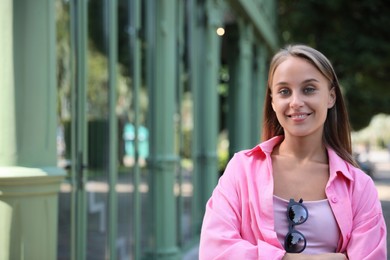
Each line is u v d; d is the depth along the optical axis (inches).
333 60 696.4
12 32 122.1
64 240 166.2
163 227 258.4
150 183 255.9
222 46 476.1
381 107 1010.1
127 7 227.1
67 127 170.4
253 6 479.2
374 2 664.4
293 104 71.7
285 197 72.6
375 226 71.0
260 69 579.5
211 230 72.0
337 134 78.7
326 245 70.6
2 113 121.5
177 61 293.3
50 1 129.2
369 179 75.0
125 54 224.5
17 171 118.8
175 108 284.0
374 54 669.9
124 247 220.1
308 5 692.7
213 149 356.8
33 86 124.2
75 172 175.2
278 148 77.3
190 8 323.6
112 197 204.1
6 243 119.3
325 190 71.6
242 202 73.2
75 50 178.1
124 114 222.4
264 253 67.7
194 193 325.7
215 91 360.2
